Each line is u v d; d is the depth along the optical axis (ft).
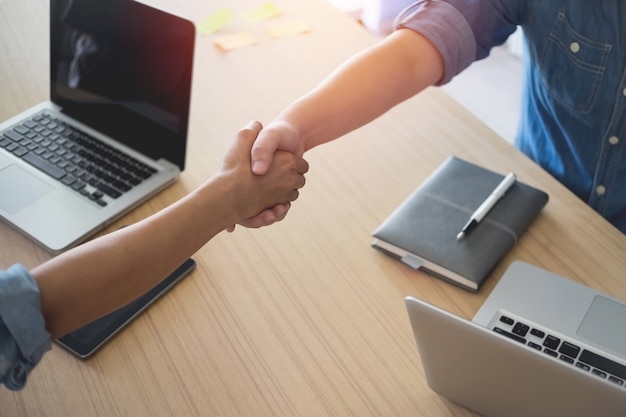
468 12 3.78
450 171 3.69
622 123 3.79
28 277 2.41
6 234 3.47
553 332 2.97
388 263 3.36
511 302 3.11
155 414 2.77
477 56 3.92
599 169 3.98
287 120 3.40
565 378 2.29
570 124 4.00
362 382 2.89
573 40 3.77
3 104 4.28
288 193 3.34
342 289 3.24
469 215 3.43
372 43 4.85
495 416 2.75
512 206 3.49
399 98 3.75
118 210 3.51
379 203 3.66
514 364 2.39
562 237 3.44
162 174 3.72
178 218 2.81
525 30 3.96
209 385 2.87
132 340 3.03
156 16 3.63
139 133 3.85
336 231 3.51
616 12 3.60
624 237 3.44
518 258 3.35
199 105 4.30
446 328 2.46
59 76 4.07
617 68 3.69
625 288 3.21
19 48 4.79
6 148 3.83
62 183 3.64
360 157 3.93
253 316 3.13
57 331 2.51
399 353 2.99
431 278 3.28
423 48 3.74
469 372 2.59
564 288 3.16
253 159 3.12
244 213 3.13
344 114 3.57
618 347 2.90
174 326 3.09
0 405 2.79
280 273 3.31
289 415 2.77
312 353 2.99
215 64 4.64
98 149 3.84
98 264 2.56
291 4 5.24
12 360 2.37
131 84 3.80
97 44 3.87
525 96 4.30
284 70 4.60
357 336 3.05
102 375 2.90
